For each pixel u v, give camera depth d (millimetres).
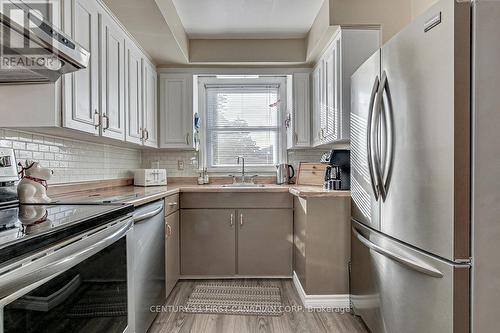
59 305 943
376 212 1707
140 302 1744
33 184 1527
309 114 3273
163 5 2170
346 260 2273
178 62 3146
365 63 1875
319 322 2111
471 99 1114
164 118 3252
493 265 1123
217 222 2877
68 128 1565
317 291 2285
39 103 1480
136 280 1688
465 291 1132
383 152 1586
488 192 1117
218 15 2664
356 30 2393
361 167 1947
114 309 1339
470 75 1113
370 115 1657
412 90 1355
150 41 2598
